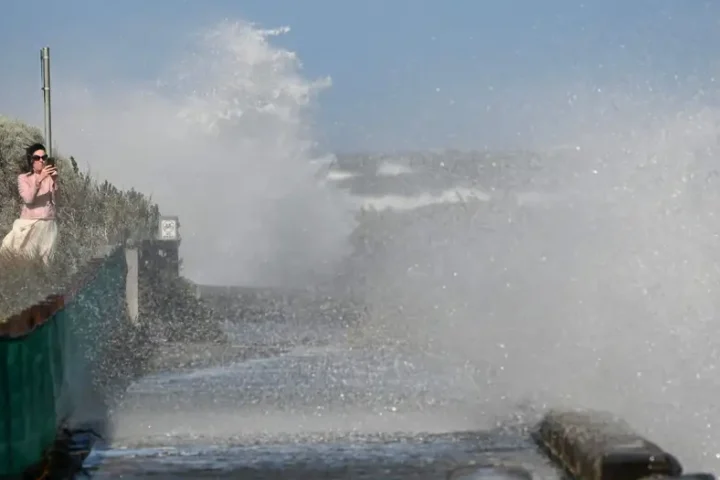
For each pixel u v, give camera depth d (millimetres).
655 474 22250
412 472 25609
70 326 33281
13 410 25797
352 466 26359
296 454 27750
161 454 28172
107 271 46875
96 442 29688
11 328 25844
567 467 24609
